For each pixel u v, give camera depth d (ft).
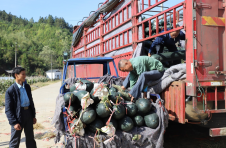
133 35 18.51
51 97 46.78
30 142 12.85
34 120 13.17
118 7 21.86
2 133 19.26
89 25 29.94
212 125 12.50
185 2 11.85
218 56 11.55
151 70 12.96
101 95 10.43
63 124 10.64
